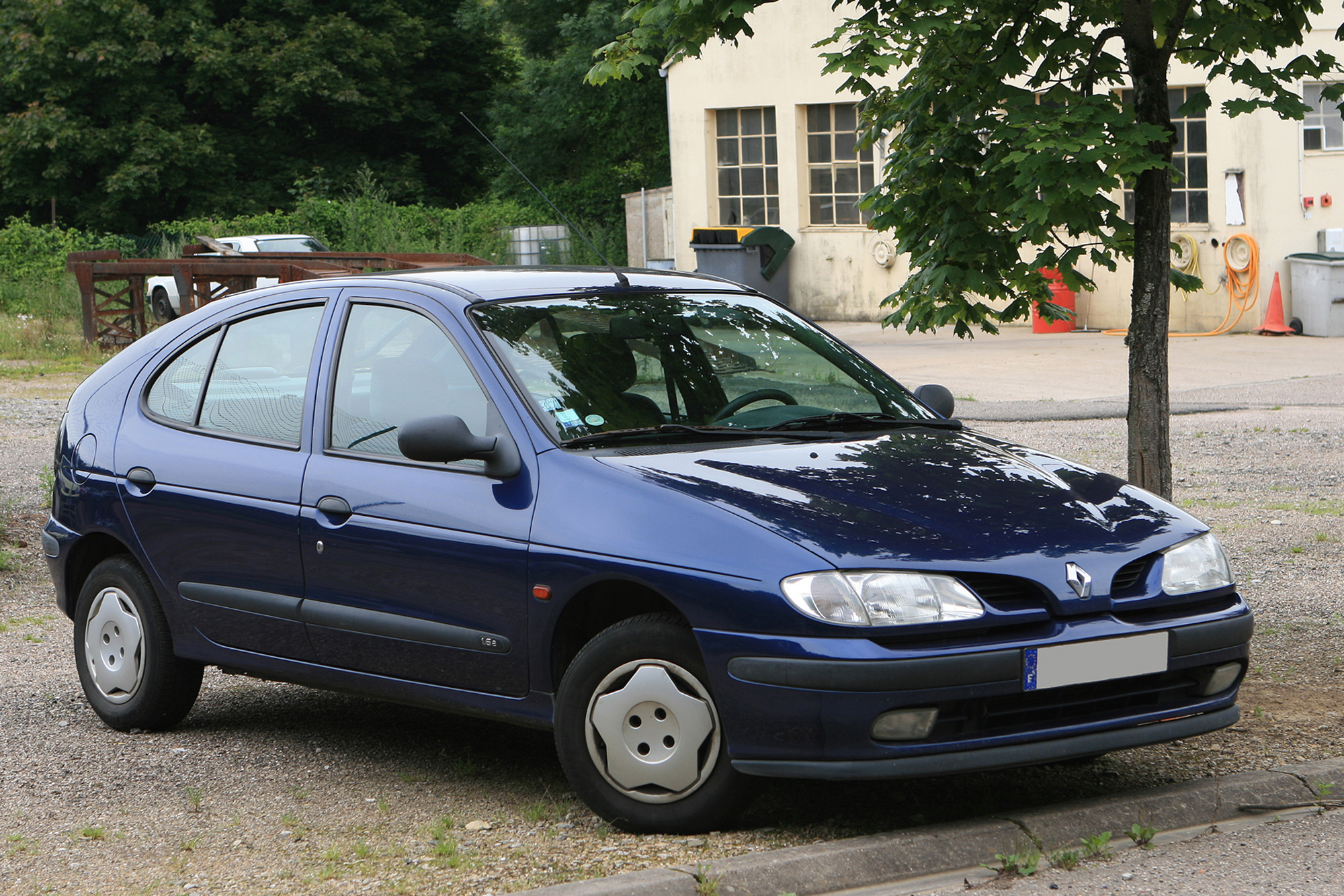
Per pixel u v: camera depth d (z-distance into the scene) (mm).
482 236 42719
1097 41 6762
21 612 9344
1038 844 4848
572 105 49844
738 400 5887
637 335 5961
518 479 5309
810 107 31125
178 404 6652
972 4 6633
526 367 5594
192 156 47969
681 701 4871
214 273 25219
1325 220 24875
